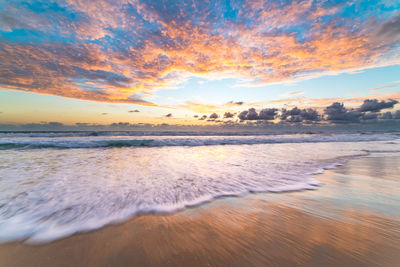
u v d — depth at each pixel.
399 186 3.88
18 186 3.46
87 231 2.02
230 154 8.87
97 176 4.30
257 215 2.50
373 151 10.25
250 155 8.54
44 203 2.71
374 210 2.67
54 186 3.50
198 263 1.55
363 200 3.07
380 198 3.16
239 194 3.31
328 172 5.14
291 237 1.95
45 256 1.61
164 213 2.50
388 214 2.53
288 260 1.58
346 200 3.07
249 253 1.68
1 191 3.18
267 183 4.01
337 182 4.15
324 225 2.22
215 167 5.66
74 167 5.26
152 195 3.14
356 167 5.85
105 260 1.57
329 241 1.87
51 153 8.09
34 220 2.21
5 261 1.53
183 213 2.52
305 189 3.64
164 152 9.36
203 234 2.01
